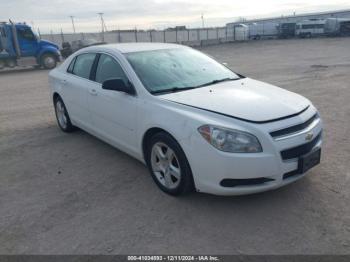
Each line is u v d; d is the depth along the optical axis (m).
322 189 3.86
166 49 5.03
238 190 3.32
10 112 8.75
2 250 3.10
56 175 4.62
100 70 5.02
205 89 4.17
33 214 3.67
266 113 3.43
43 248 3.10
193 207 3.63
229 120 3.34
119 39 46.88
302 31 56.19
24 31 21.73
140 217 3.51
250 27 61.97
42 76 18.39
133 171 4.61
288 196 3.74
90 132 5.54
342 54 23.25
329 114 7.03
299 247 2.95
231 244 3.04
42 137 6.31
